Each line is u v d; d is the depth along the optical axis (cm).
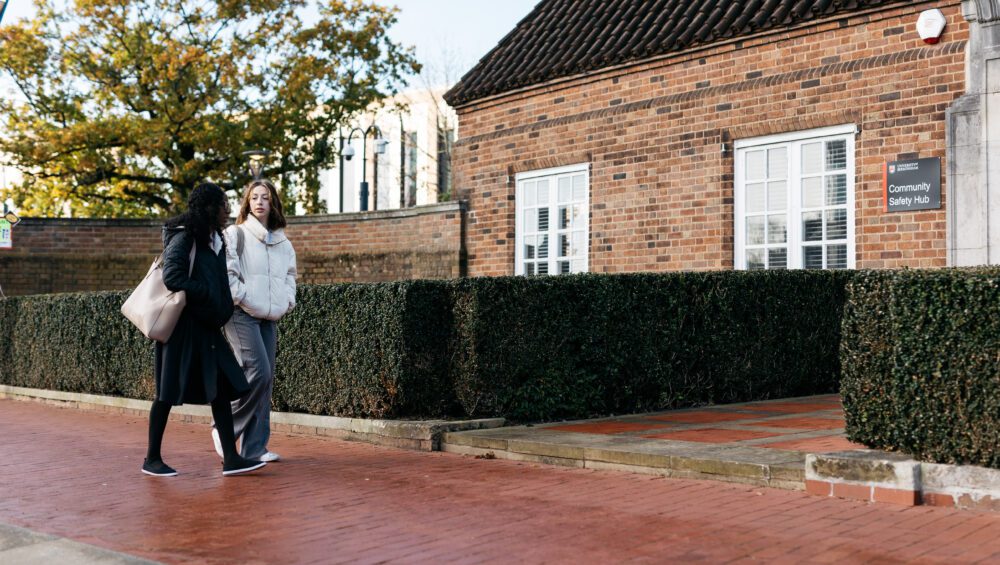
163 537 462
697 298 913
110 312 1186
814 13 1075
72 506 545
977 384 493
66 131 2525
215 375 630
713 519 477
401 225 1661
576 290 837
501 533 457
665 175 1224
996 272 530
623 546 427
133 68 2677
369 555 422
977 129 952
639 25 1318
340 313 852
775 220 1126
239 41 2712
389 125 4509
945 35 989
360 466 678
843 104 1059
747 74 1152
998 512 481
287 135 2848
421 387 810
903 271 550
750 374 949
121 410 1153
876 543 424
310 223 1772
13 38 2617
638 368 870
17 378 1394
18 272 1975
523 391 805
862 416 552
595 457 636
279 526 483
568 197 1355
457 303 804
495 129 1459
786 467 549
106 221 2005
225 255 649
